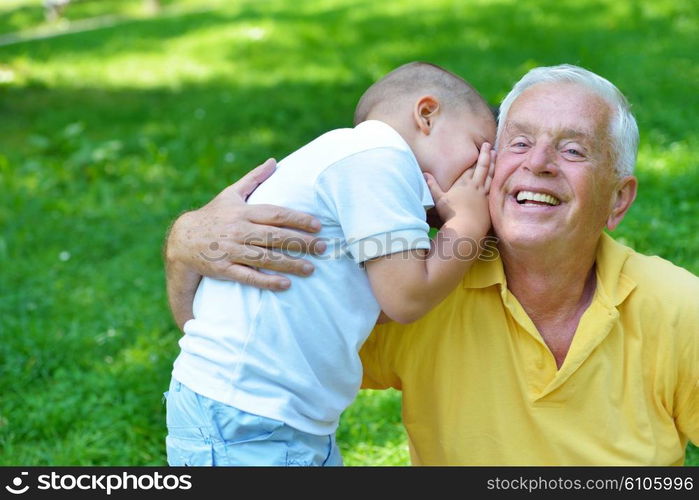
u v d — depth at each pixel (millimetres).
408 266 2373
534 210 2408
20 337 4754
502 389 2570
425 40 11023
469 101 2723
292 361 2453
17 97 10336
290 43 11820
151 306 5105
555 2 12000
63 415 4105
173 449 2600
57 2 17484
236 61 11344
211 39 12727
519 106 2490
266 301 2475
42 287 5457
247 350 2451
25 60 12281
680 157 6293
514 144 2467
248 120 8594
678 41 9602
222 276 2547
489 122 2734
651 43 9594
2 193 7117
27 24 17500
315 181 2510
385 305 2418
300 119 8562
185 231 2627
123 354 4664
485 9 12219
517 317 2506
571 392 2496
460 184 2557
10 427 4074
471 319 2596
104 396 4234
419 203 2457
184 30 13773
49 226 6441
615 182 2465
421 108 2680
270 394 2441
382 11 13086
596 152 2402
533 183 2400
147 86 10617
